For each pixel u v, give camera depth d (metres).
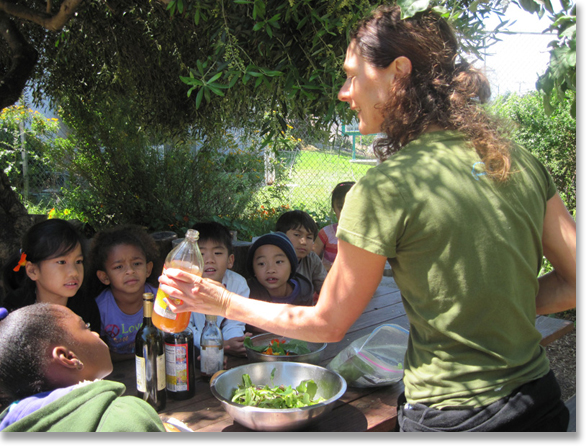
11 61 4.16
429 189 1.04
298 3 1.75
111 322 2.25
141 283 2.24
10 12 3.13
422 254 1.05
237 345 2.04
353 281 1.10
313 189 8.18
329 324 1.16
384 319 2.61
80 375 1.14
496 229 1.04
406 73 1.15
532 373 1.09
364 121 1.26
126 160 5.47
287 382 1.66
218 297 1.29
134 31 3.58
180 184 6.08
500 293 1.03
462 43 1.63
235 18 1.89
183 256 1.49
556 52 1.34
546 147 5.14
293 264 2.61
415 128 1.15
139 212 5.70
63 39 3.93
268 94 2.25
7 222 3.15
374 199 1.06
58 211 5.76
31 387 1.09
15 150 6.98
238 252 3.53
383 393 1.73
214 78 1.77
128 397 1.09
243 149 7.08
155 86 3.83
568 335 4.76
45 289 2.05
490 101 1.26
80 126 5.27
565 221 1.22
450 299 1.04
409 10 1.15
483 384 1.05
